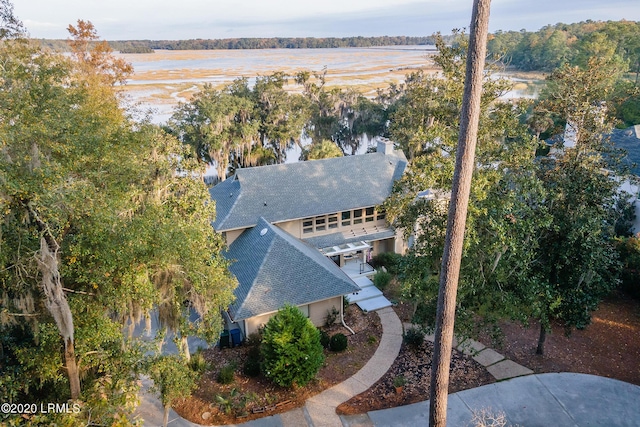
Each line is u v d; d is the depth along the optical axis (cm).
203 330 1298
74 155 1070
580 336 1703
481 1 816
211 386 1491
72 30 4028
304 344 1438
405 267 1398
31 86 1212
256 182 2339
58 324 906
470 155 905
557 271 1395
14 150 982
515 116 1359
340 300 1862
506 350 1631
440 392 1045
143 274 1050
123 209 1112
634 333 1698
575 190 1390
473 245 1248
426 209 1397
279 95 4834
